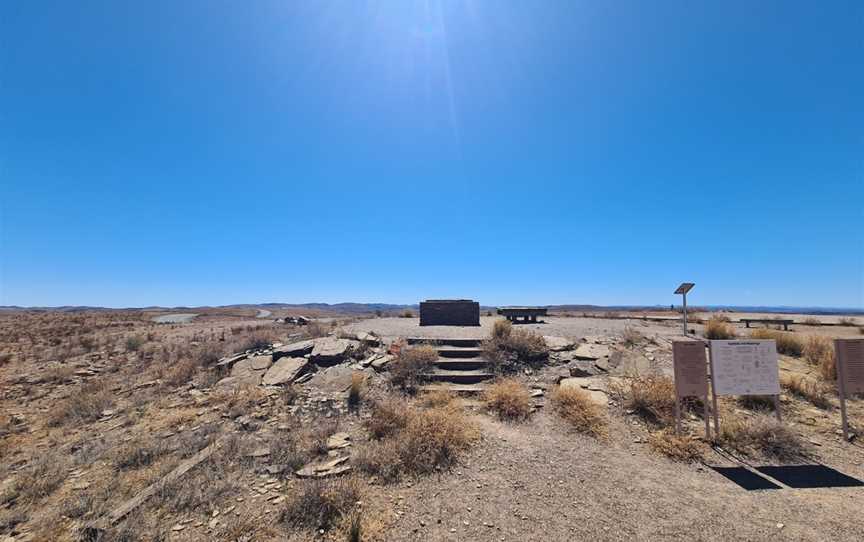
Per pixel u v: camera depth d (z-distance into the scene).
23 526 4.07
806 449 5.52
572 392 7.14
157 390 8.63
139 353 12.37
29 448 6.24
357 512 4.09
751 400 6.76
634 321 17.17
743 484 4.70
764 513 4.07
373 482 4.73
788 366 8.41
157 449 5.65
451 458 5.29
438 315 15.65
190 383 8.91
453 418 6.37
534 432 6.24
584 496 4.43
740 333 11.46
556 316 21.92
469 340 10.24
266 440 5.84
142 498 4.34
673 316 20.48
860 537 3.65
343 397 7.60
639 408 6.76
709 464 5.22
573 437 6.05
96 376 10.22
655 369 8.38
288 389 7.87
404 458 5.17
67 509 4.28
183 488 4.54
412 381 8.22
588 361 9.02
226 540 3.69
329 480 4.66
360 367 8.89
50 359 12.05
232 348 11.02
